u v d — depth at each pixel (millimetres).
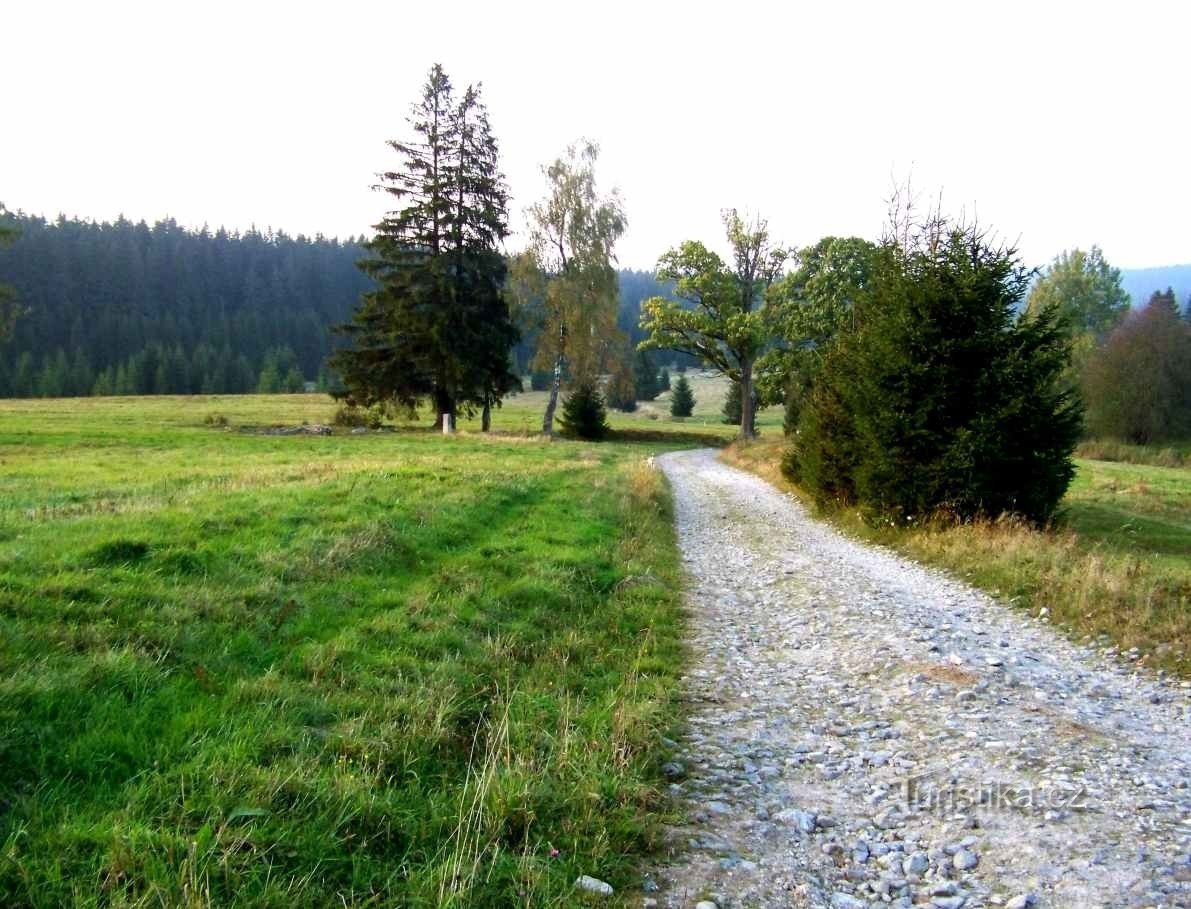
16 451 28781
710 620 10320
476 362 43812
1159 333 56000
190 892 3258
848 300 39219
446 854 4035
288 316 144375
